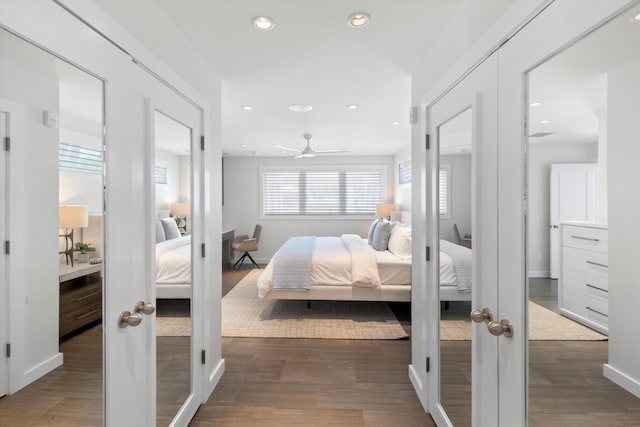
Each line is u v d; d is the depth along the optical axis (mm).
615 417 770
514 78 1090
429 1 1533
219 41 1910
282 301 4238
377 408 1983
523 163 1048
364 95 2959
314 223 6945
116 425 1207
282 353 2740
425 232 1936
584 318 842
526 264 1052
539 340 1004
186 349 1830
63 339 1007
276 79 2529
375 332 3201
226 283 5180
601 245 781
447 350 1701
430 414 1902
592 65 790
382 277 3602
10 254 856
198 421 1855
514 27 1072
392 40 1898
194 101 1902
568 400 892
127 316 1238
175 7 1570
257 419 1877
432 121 1880
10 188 843
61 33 942
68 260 1013
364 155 6828
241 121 4000
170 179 1657
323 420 1871
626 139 709
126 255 1259
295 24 1737
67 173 1000
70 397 1031
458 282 1561
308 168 6906
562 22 870
